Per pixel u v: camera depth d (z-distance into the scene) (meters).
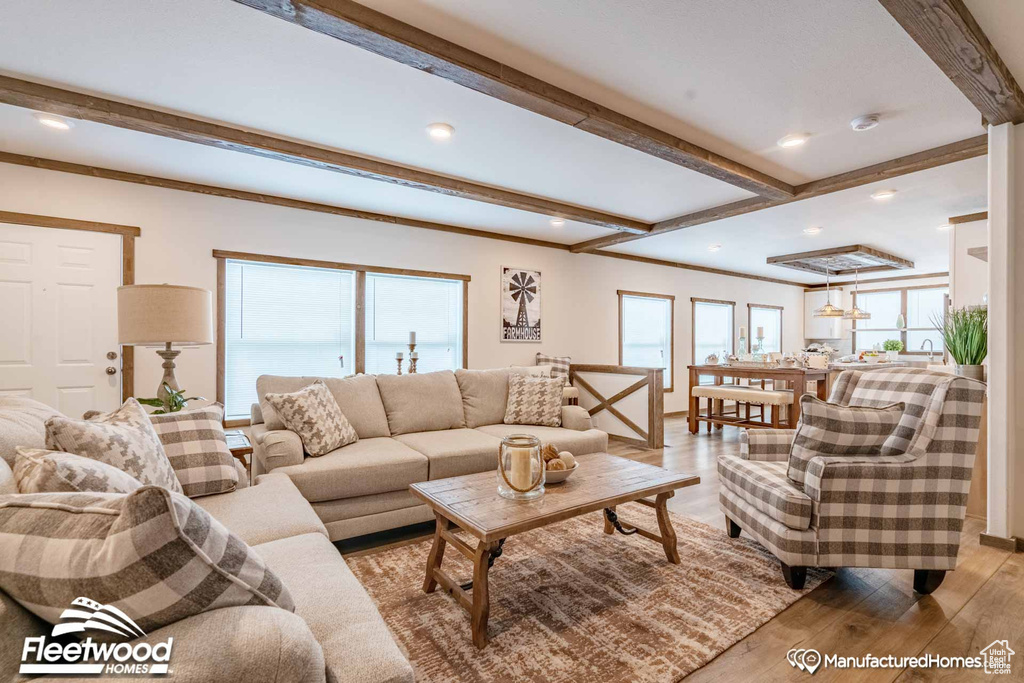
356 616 1.10
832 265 7.84
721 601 2.01
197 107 2.67
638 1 1.85
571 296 6.43
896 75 2.34
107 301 3.62
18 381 3.34
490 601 2.01
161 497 0.73
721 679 1.55
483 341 5.61
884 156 3.34
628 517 3.03
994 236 2.62
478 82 2.24
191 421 2.13
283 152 3.10
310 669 0.78
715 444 5.28
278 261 4.32
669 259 7.50
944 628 1.82
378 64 2.26
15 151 3.27
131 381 3.69
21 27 1.98
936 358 8.19
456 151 3.31
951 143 3.12
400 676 0.93
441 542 2.07
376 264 4.86
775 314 9.45
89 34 2.03
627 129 2.75
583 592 2.08
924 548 1.96
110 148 3.22
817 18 1.94
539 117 2.80
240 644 0.74
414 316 5.20
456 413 3.67
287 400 2.75
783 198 4.00
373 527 2.66
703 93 2.52
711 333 8.30
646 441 5.08
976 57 2.00
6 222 3.29
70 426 1.50
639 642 1.74
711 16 1.93
